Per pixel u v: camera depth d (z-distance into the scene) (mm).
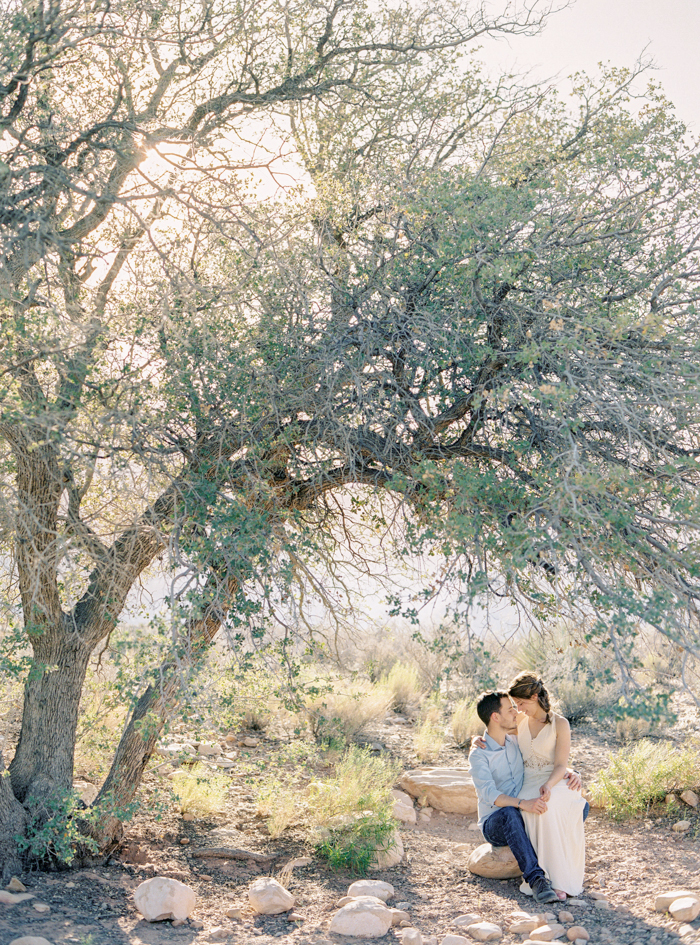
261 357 4262
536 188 4285
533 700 4656
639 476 3930
